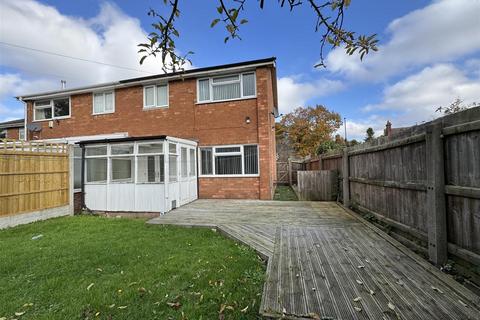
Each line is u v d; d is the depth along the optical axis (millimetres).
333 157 8492
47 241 4629
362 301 2199
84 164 7871
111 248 4156
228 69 9305
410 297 2244
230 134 9492
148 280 2959
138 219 6629
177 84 10141
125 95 10812
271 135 10594
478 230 2365
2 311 2393
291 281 2604
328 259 3188
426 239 3137
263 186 9078
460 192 2520
